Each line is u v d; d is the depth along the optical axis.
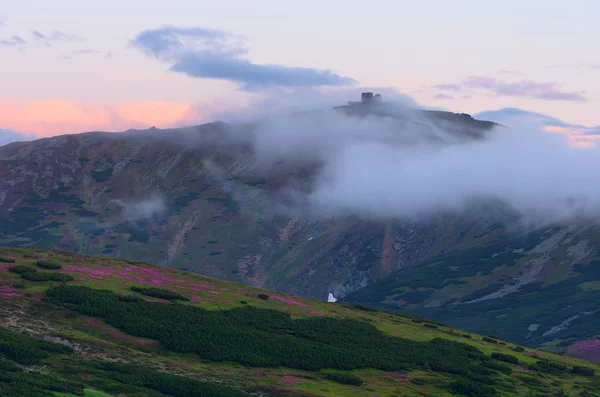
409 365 155.38
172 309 159.88
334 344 160.00
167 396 111.88
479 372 159.38
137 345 136.75
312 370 141.38
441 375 153.00
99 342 133.00
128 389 109.56
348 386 134.62
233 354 140.12
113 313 147.75
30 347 118.50
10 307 140.12
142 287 174.12
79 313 145.12
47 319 138.62
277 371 137.12
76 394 100.38
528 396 146.50
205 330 149.88
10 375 101.38
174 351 138.25
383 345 167.12
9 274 159.88
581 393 153.88
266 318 170.88
